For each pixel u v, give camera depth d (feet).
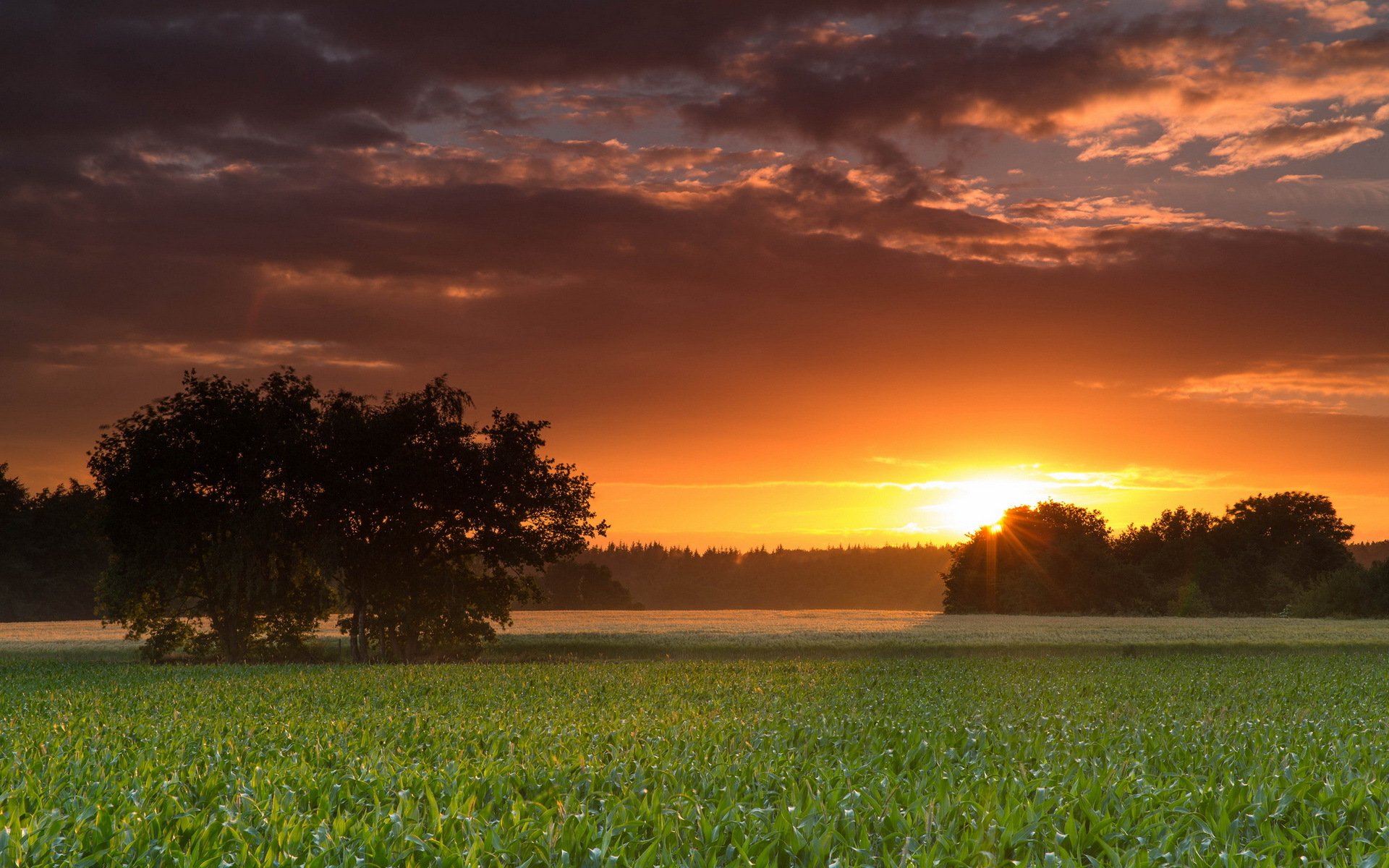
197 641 153.69
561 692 79.97
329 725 53.26
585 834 25.88
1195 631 212.23
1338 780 32.45
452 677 98.02
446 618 153.79
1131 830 27.02
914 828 27.04
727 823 27.09
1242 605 400.06
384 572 155.33
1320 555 407.85
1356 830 28.40
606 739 46.01
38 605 393.91
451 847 24.72
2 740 48.03
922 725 52.90
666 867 23.61
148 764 35.94
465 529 155.33
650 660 146.30
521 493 153.28
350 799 30.94
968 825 27.89
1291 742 46.85
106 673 110.83
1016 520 429.38
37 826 25.03
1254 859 24.21
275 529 147.33
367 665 122.01
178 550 148.36
